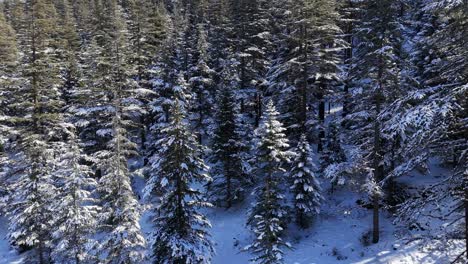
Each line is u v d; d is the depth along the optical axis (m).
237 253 23.41
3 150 29.34
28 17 26.00
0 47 34.34
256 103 38.94
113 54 32.56
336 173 22.42
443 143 10.70
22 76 27.81
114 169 17.28
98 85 32.22
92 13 56.94
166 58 35.22
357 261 20.75
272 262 18.42
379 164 22.61
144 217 28.05
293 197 25.53
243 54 34.94
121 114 30.91
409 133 21.30
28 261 23.06
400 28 20.16
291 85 27.70
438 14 10.99
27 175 22.64
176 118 16.89
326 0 28.27
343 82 31.02
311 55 27.39
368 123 24.34
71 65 40.50
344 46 28.75
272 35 39.84
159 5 71.06
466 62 10.06
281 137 20.06
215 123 30.17
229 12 44.69
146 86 39.06
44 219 21.77
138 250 17.56
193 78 36.50
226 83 35.81
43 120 25.77
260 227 18.80
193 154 17.52
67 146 22.36
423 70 28.12
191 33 52.75
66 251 19.05
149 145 34.31
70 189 18.70
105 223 18.19
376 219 21.89
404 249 20.47
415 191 25.22
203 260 16.64
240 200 29.00
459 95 9.71
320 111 31.53
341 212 25.75
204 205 17.64
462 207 11.53
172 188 17.48
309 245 23.23
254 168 23.64
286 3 37.06
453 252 18.47
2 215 28.95
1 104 30.23
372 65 21.19
